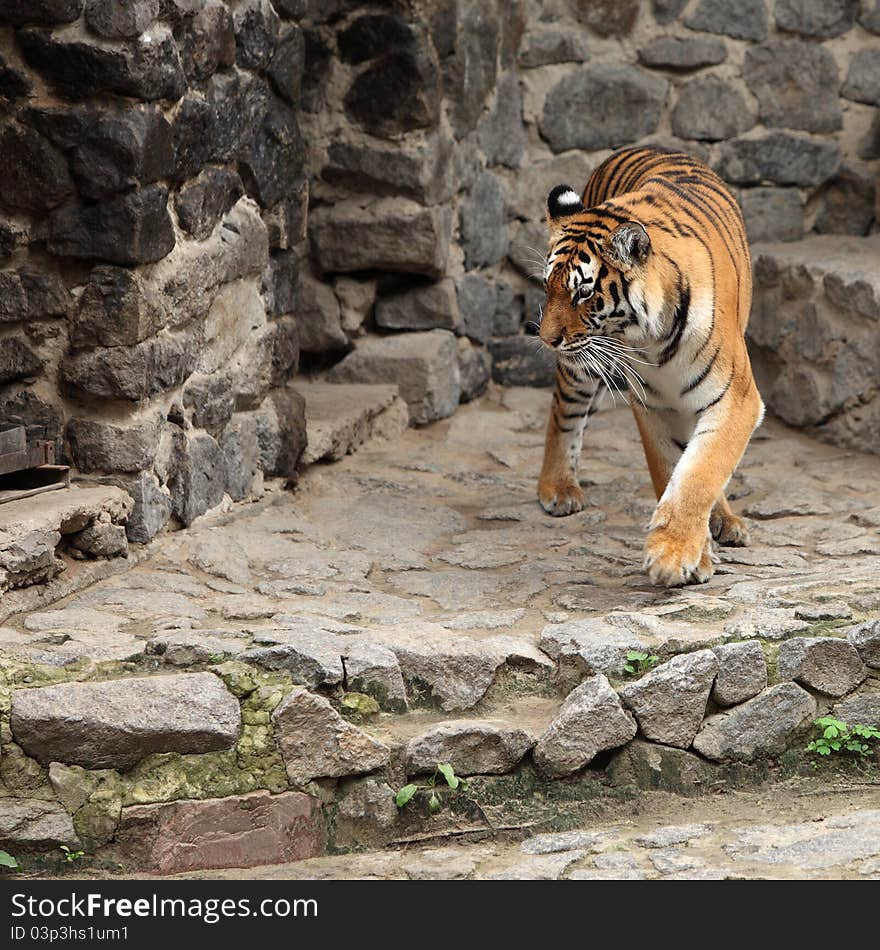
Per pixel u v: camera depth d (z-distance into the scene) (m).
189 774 7.19
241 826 7.18
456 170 13.12
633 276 8.41
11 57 8.52
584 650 7.80
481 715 7.75
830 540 9.90
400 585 9.12
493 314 14.18
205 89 9.34
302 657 7.50
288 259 10.84
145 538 9.13
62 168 8.59
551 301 8.66
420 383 12.87
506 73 14.00
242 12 9.67
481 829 7.39
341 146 12.52
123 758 7.16
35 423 9.00
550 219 9.13
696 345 8.73
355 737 7.36
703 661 7.77
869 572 8.95
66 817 7.05
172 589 8.67
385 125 12.37
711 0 14.32
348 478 11.42
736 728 7.85
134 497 9.07
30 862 7.03
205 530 9.66
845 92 14.64
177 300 9.21
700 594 8.67
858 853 6.78
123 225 8.63
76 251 8.70
